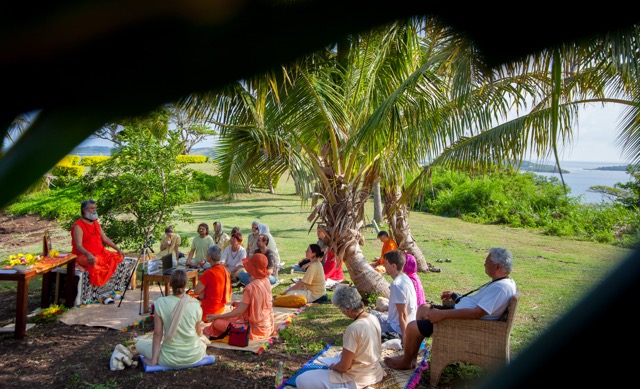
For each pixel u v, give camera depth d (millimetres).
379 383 4355
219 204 24094
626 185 18438
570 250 12828
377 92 7184
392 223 9867
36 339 5906
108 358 5312
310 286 7676
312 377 4230
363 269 8016
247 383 4707
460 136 6844
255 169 6938
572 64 4176
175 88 1155
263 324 5879
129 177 10047
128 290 8281
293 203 25203
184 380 4754
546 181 21859
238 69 1197
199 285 6406
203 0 1053
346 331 4223
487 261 4516
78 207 19016
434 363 4598
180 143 10664
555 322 2881
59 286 7270
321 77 6648
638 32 3156
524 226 18109
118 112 1139
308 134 7340
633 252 2604
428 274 9680
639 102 5543
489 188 20984
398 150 7328
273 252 8773
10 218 18938
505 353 4250
